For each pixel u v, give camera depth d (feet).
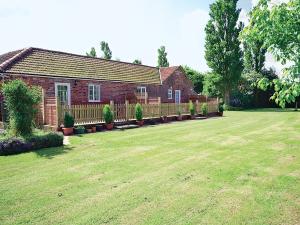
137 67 98.84
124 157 31.07
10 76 55.06
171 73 103.81
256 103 164.14
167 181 22.54
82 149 35.60
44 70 62.59
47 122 52.16
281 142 39.93
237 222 15.53
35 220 16.01
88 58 81.05
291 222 15.47
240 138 44.27
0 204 18.21
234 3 142.82
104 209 17.34
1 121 56.39
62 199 18.97
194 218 16.06
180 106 81.35
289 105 160.15
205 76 169.58
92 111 56.24
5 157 31.19
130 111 65.05
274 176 23.56
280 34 15.61
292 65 15.39
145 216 16.35
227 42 143.95
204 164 27.76
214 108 98.68
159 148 36.19
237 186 21.18
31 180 23.00
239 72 144.15
